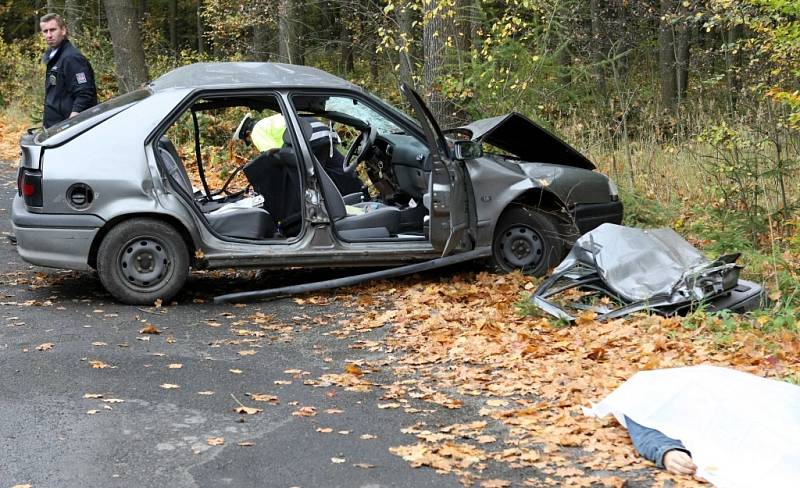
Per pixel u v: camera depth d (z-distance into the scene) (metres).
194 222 7.43
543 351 6.20
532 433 4.79
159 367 5.86
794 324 6.69
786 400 4.36
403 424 4.94
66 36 9.17
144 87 7.99
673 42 18.30
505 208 8.20
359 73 19.36
